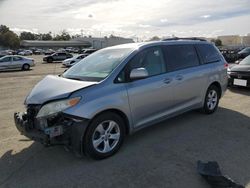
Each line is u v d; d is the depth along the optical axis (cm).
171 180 353
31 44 10788
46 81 449
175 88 510
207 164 372
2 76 1752
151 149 445
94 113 385
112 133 423
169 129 534
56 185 348
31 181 358
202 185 340
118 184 347
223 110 666
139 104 447
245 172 368
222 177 337
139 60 459
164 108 496
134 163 399
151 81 466
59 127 372
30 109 402
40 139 375
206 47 618
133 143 470
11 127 570
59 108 373
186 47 564
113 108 409
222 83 644
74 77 452
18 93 1010
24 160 415
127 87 429
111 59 461
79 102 377
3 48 10444
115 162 404
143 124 464
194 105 571
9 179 363
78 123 374
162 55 504
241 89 946
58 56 3694
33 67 2691
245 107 696
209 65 604
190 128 538
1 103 822
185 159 409
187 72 540
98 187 342
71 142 379
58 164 401
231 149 441
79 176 367
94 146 397
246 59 987
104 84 408
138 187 340
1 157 425
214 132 516
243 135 500
